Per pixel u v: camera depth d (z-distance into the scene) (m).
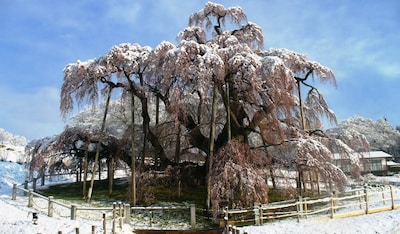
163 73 19.00
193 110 23.28
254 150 19.78
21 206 17.91
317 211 17.25
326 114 24.38
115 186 25.61
